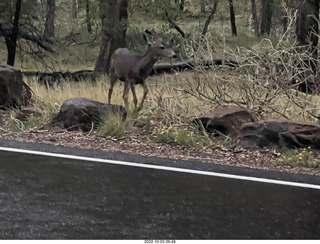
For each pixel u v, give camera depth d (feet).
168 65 63.67
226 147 29.04
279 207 18.70
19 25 69.26
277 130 28.43
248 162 26.17
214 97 33.68
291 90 32.81
